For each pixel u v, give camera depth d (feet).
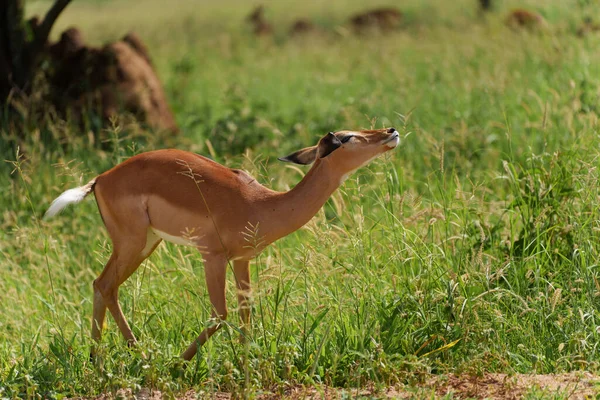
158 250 54.29
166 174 40.70
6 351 45.88
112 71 83.61
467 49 105.09
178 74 128.06
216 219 40.11
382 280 45.57
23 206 65.82
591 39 86.43
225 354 41.32
